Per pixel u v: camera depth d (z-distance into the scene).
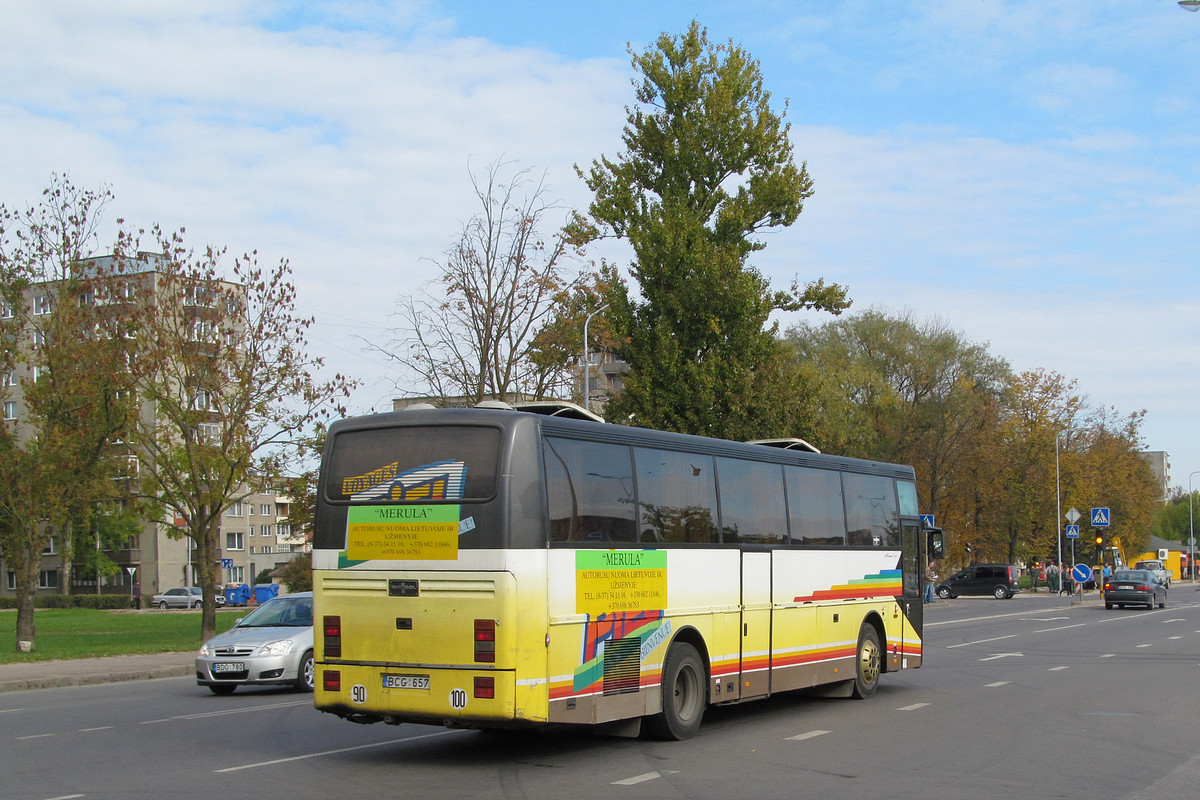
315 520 11.57
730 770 10.73
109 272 29.25
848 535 16.52
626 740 12.69
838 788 9.79
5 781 10.27
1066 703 16.03
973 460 63.62
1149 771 10.63
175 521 32.88
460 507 10.79
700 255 33.03
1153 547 128.75
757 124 34.31
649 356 33.72
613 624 11.58
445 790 9.74
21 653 27.11
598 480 11.62
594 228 32.41
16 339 28.80
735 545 13.77
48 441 27.25
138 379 28.06
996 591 65.12
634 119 35.28
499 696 10.41
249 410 29.16
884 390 60.50
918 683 18.78
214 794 9.58
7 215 28.33
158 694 19.23
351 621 11.22
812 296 35.03
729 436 32.81
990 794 9.52
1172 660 22.91
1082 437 76.00
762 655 14.15
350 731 13.73
